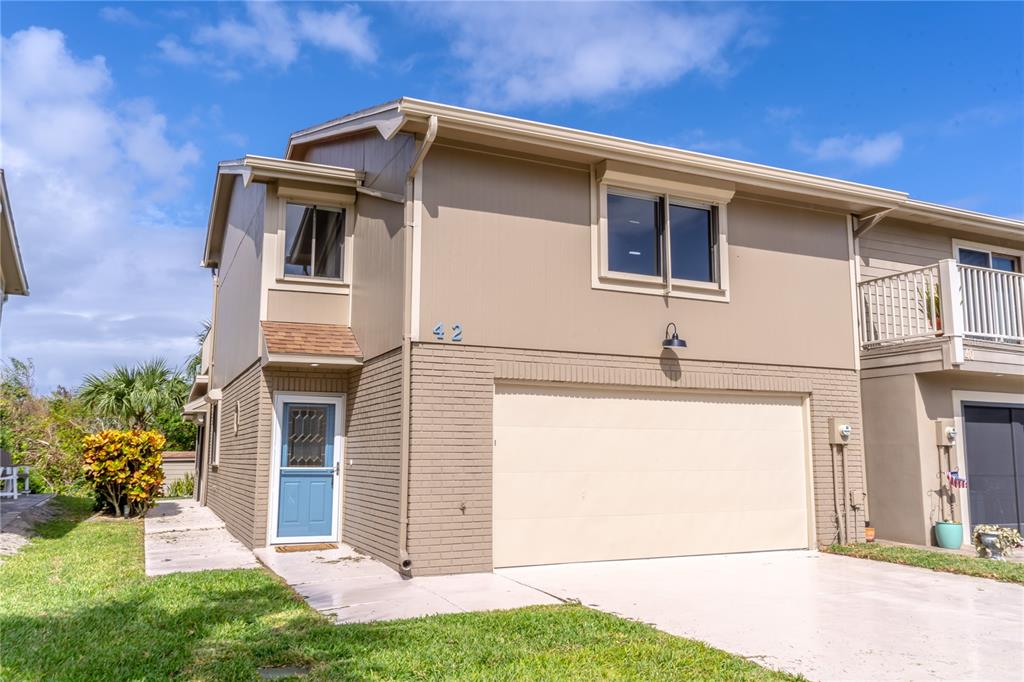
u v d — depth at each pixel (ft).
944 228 44.57
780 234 36.78
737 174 33.68
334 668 16.21
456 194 29.78
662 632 19.77
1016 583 27.20
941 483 36.32
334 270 37.63
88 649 17.61
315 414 36.22
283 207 36.65
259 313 35.88
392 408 29.53
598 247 32.27
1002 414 39.81
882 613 22.50
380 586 25.76
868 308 39.47
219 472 49.24
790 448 36.11
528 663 16.69
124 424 85.15
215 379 55.21
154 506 51.31
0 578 26.61
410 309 28.50
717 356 34.30
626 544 31.83
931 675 16.43
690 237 34.76
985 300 36.83
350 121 33.50
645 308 32.99
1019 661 17.51
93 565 29.45
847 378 37.70
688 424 33.83
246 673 15.75
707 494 33.83
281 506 34.91
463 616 21.08
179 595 23.43
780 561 32.35
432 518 28.02
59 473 83.20
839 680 16.02
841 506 36.40
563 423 31.22
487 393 29.43
